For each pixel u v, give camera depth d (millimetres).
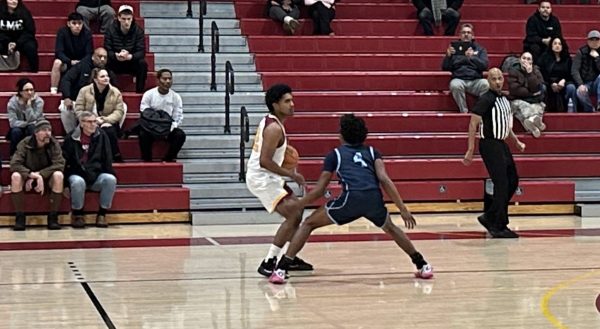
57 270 8297
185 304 6758
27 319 6277
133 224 11727
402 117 13578
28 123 11852
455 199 12664
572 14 16781
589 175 13141
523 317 6289
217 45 14164
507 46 15578
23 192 11164
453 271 8164
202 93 13750
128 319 6262
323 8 15336
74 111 12273
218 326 6035
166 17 15320
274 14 15281
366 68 14797
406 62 14883
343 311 6484
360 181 7477
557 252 9297
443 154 13234
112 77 13328
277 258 7941
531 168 13000
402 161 12641
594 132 14039
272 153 7559
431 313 6414
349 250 9453
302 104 13805
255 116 13438
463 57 14141
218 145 12938
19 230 11117
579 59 14539
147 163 12242
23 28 13695
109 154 11461
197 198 12094
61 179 11164
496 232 10422
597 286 7457
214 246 9852
